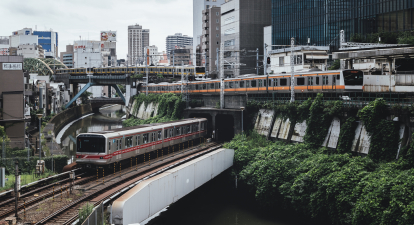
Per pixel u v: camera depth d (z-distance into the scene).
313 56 68.00
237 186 41.00
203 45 126.12
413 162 27.58
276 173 35.00
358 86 41.06
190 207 38.16
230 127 59.91
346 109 36.06
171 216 35.31
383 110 32.38
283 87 48.50
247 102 52.94
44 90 90.00
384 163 30.39
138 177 31.58
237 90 57.84
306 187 31.27
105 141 32.91
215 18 121.06
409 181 24.27
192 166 31.75
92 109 153.88
